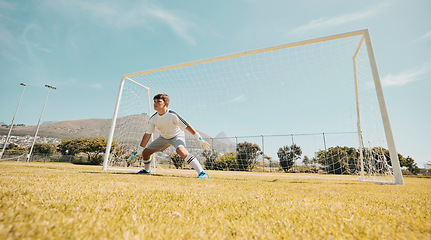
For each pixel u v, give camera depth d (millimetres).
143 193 1701
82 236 719
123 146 8500
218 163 13438
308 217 1100
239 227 910
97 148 30219
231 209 1265
